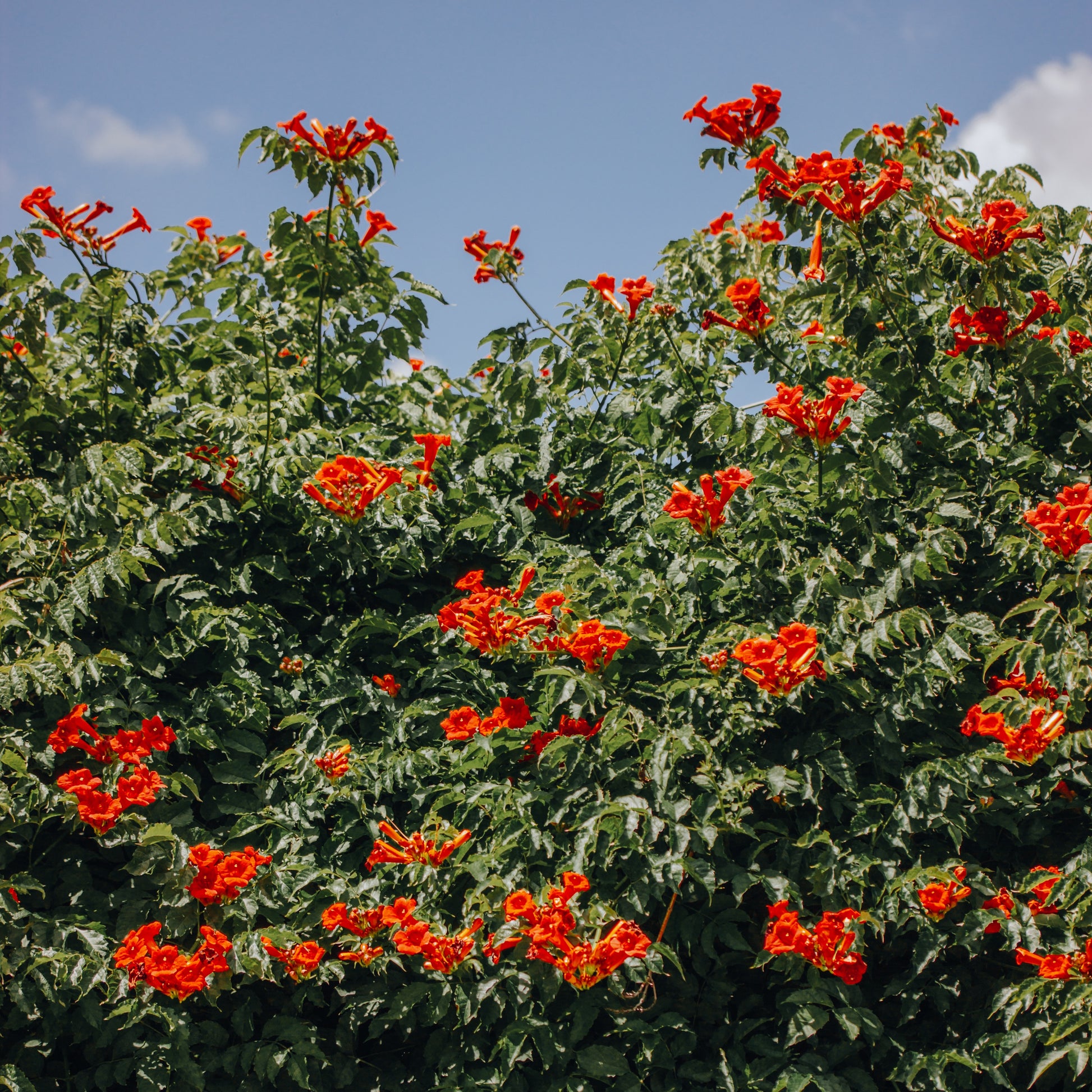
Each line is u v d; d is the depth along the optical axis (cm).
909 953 312
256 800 320
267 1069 274
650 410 414
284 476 370
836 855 295
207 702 327
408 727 347
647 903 290
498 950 272
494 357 449
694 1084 283
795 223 383
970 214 440
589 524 425
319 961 288
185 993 263
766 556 347
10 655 314
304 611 380
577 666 339
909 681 315
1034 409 374
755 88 374
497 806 305
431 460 383
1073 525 297
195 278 546
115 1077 267
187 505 362
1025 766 330
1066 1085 284
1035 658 303
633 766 305
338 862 316
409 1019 291
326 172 428
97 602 327
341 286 468
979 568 359
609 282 430
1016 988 285
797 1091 267
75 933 277
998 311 355
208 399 431
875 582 341
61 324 398
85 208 400
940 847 314
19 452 362
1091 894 290
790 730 331
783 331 449
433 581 399
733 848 311
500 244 434
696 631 350
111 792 295
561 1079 278
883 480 342
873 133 417
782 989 302
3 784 279
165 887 289
